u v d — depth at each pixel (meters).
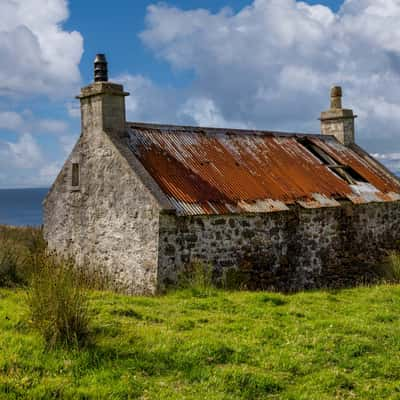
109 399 5.80
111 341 7.35
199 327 8.63
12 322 7.80
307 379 6.89
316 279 15.56
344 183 17.58
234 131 17.77
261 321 9.20
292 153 18.19
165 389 6.16
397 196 18.50
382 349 8.08
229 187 14.44
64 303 7.20
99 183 14.53
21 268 12.48
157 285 12.28
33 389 5.80
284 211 14.64
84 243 15.16
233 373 6.64
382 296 11.87
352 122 21.58
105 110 14.45
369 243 17.31
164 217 12.42
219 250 13.30
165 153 14.70
